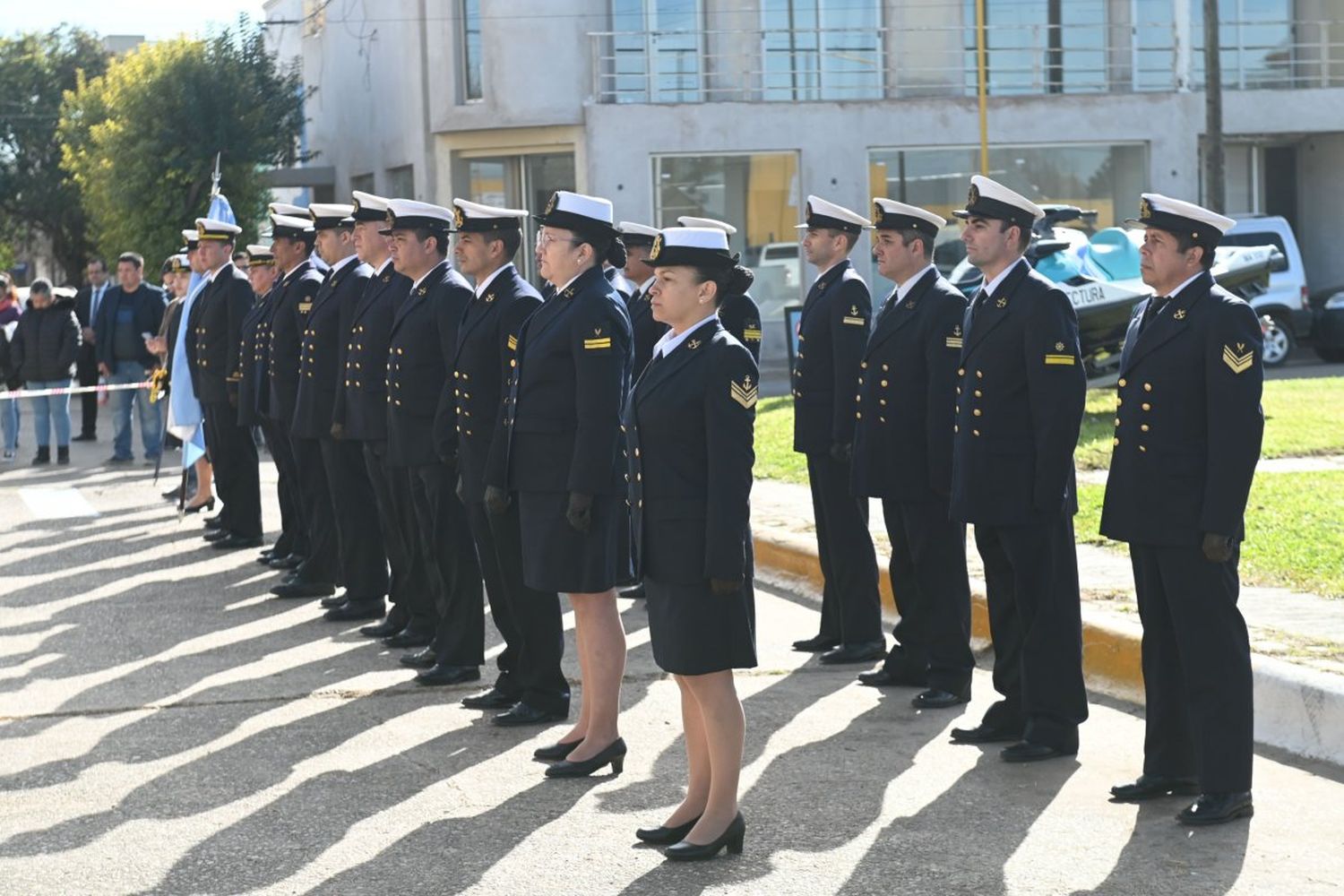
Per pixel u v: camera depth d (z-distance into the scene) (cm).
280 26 3759
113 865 544
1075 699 639
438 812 592
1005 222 636
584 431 616
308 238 1027
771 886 509
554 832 567
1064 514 634
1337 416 1520
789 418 1683
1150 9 2850
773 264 2738
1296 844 534
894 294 740
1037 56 2820
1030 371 626
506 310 703
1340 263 3006
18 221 4053
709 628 525
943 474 701
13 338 1730
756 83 2723
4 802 614
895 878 514
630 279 931
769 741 673
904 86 2784
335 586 1007
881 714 711
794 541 1029
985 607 824
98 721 727
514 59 2669
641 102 2688
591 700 641
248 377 1080
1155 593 575
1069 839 545
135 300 1683
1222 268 1775
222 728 711
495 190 2809
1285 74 2908
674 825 552
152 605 980
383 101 3061
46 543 1203
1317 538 944
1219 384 543
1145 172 2823
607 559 627
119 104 2922
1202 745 558
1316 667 666
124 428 1695
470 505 715
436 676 780
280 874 531
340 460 919
